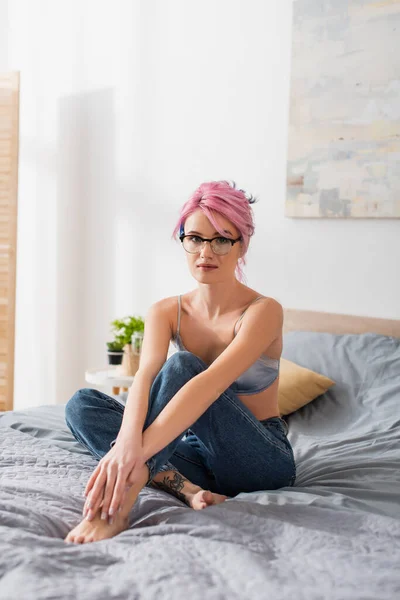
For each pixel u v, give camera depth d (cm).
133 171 391
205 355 177
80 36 411
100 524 135
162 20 376
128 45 390
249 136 345
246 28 343
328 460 196
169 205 377
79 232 416
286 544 130
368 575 114
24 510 137
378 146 298
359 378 268
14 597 100
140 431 145
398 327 293
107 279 405
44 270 435
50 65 425
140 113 387
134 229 392
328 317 315
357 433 230
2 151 389
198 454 173
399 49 290
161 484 161
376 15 296
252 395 174
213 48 356
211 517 140
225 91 353
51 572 110
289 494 161
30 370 445
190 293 183
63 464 179
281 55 331
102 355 409
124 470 138
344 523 142
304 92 320
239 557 119
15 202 389
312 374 264
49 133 427
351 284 312
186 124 369
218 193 167
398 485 173
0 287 393
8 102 387
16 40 439
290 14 327
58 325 429
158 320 178
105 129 403
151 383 161
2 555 113
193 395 148
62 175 422
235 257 170
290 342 301
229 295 174
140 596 105
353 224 310
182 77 369
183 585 107
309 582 112
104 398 171
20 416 235
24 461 179
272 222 338
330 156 312
